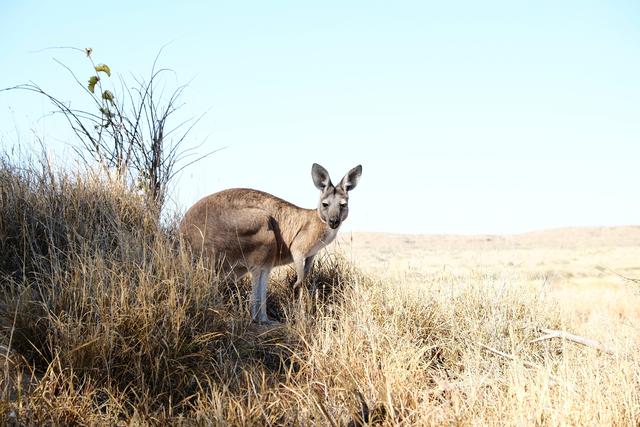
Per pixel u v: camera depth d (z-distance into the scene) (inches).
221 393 189.2
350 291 274.5
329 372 207.5
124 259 227.1
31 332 190.1
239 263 273.6
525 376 200.7
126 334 194.9
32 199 258.1
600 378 191.0
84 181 281.1
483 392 195.5
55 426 160.9
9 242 240.2
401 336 236.4
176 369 191.2
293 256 284.5
